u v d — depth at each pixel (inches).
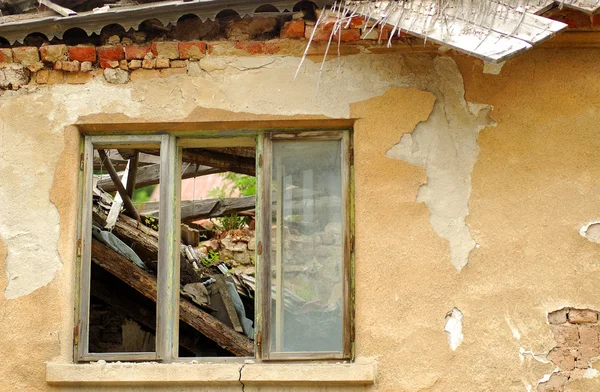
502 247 229.8
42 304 231.5
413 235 231.0
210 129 243.4
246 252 371.2
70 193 237.3
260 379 222.2
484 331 225.5
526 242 229.9
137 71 242.4
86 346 233.6
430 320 226.5
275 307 234.4
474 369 223.6
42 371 227.6
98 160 319.9
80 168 242.4
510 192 232.7
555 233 230.4
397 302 227.6
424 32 214.8
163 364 225.9
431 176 234.1
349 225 236.8
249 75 240.7
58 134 240.1
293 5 229.3
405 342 225.3
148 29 246.2
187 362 232.2
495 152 234.8
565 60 239.0
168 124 240.2
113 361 233.3
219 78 240.8
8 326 230.4
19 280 232.7
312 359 230.1
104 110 240.5
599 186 232.5
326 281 235.0
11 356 228.8
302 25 237.1
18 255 234.1
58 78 243.4
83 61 243.1
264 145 242.1
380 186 233.8
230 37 243.4
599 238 229.8
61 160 238.8
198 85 240.5
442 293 227.8
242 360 232.5
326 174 241.1
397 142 235.9
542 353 224.1
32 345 229.5
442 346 225.0
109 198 323.9
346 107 237.8
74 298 235.1
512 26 210.7
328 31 235.0
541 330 225.3
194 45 241.8
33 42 247.0
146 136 244.7
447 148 235.3
